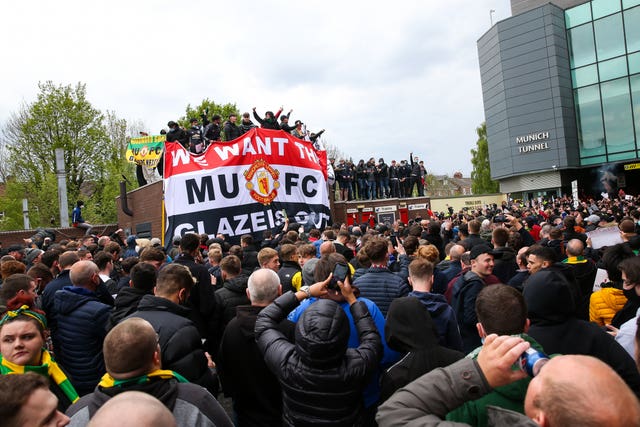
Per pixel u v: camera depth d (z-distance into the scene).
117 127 38.44
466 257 5.31
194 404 2.17
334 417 2.48
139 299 3.67
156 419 1.34
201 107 37.53
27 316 2.99
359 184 21.56
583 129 36.97
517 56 38.19
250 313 3.40
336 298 3.16
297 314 3.59
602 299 4.27
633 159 34.81
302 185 13.30
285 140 13.22
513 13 41.78
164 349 2.90
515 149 38.78
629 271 3.51
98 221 31.20
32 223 28.44
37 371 2.89
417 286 3.60
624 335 3.07
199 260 6.80
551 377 1.15
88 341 3.79
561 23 37.12
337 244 7.00
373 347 2.70
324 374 2.46
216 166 12.02
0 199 28.78
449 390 1.45
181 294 3.40
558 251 6.84
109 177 33.28
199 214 11.66
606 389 1.07
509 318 2.13
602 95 35.91
